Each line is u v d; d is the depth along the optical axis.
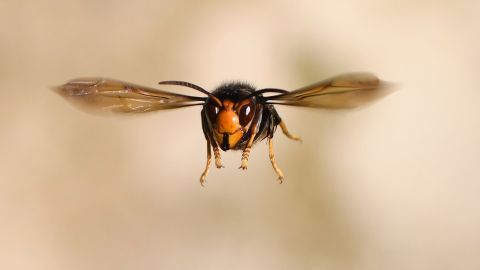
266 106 0.25
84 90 0.24
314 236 0.42
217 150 0.24
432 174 0.42
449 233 0.41
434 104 0.43
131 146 0.44
